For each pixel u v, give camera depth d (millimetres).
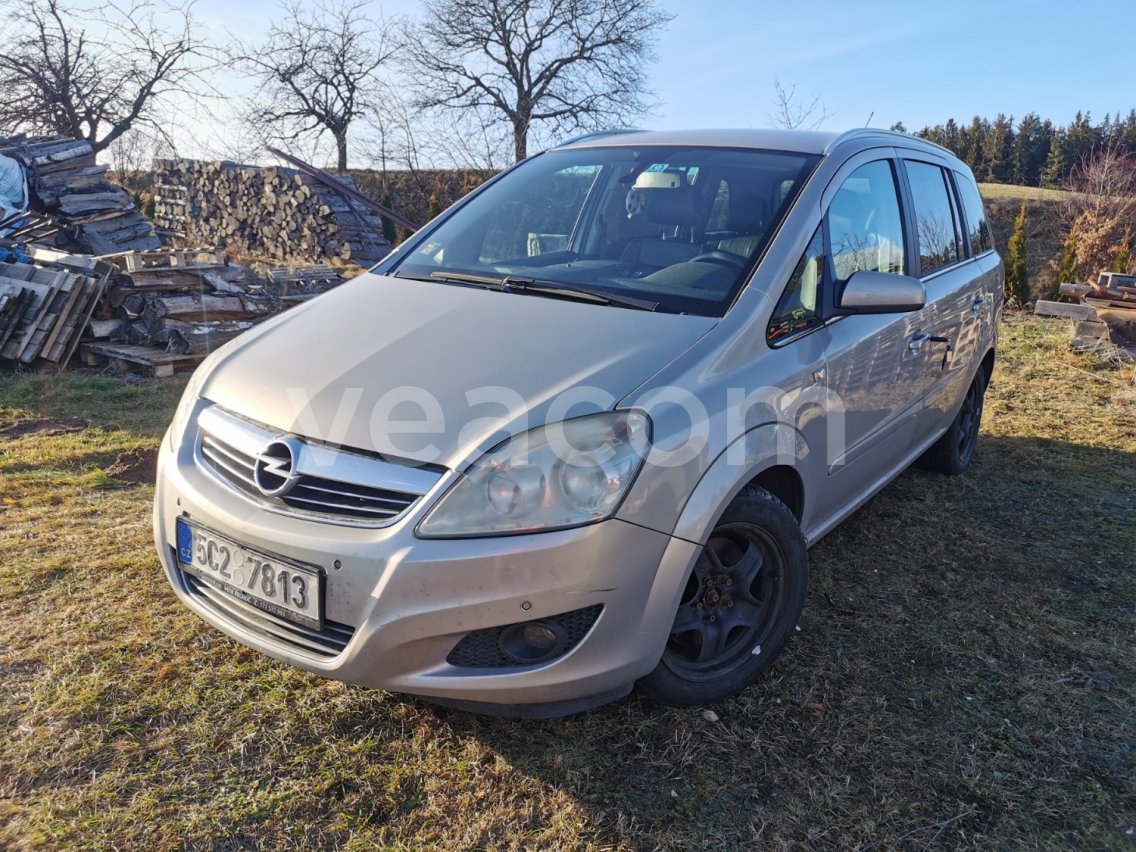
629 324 2385
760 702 2518
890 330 3102
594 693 2064
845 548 3664
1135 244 23625
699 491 2121
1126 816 2135
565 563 1936
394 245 18609
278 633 2121
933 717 2494
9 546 3309
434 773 2162
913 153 3807
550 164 3549
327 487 2057
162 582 3066
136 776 2102
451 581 1912
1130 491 4520
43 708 2330
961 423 4609
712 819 2047
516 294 2650
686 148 3268
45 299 6406
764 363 2422
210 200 18141
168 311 6766
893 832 2037
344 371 2256
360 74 29562
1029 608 3195
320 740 2266
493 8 27328
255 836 1941
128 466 4340
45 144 11875
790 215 2777
